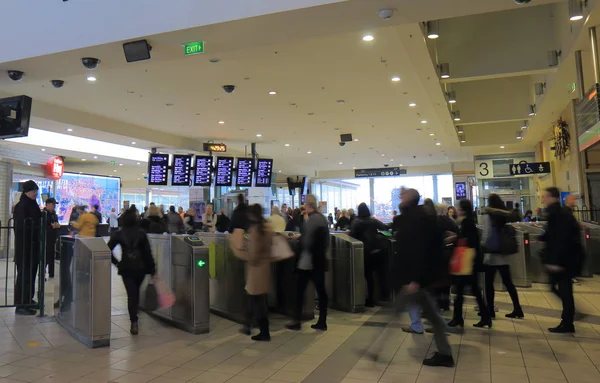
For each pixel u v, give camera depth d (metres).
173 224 11.18
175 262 5.62
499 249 5.53
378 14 4.72
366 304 6.58
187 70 8.41
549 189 4.87
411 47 7.08
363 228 6.64
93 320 4.64
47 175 17.09
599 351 4.26
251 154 18.03
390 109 11.80
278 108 11.46
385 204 30.30
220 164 15.38
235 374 3.81
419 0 4.42
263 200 22.59
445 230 5.70
